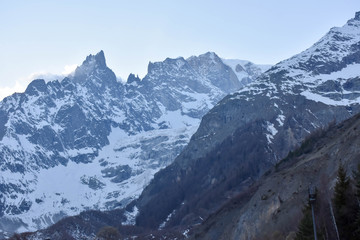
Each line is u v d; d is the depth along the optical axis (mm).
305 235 115375
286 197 172750
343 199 116688
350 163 151375
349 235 110375
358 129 165750
